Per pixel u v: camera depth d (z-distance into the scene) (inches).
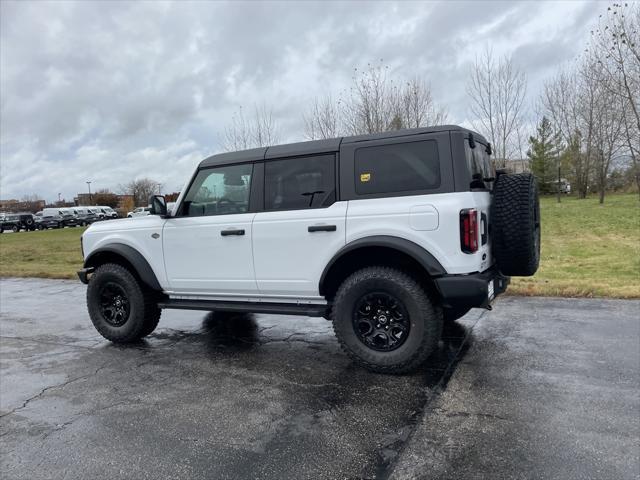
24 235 1249.4
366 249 144.3
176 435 110.9
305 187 155.3
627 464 90.2
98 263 204.1
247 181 166.6
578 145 1192.2
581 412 112.3
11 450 106.9
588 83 922.7
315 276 152.4
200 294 179.2
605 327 178.9
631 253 359.3
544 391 125.3
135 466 97.9
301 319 222.7
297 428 111.9
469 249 131.6
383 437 105.8
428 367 148.2
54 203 3277.6
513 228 145.3
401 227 137.4
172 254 180.1
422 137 139.5
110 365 166.2
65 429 116.6
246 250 163.8
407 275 140.6
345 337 146.6
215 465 97.0
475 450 98.2
